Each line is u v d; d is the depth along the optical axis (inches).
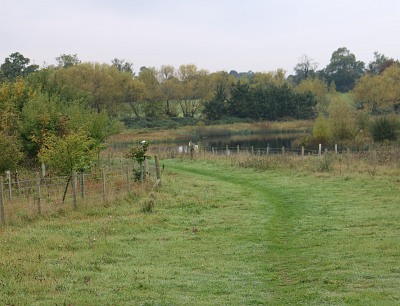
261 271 510.6
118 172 1127.0
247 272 506.9
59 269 492.1
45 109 1216.8
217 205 915.4
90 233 670.5
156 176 1106.1
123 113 3892.7
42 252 561.6
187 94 4173.2
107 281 462.3
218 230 725.3
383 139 2007.9
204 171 1423.5
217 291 439.5
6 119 1130.7
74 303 392.5
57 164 839.1
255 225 756.6
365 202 866.1
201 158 1674.5
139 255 576.4
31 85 1592.0
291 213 841.5
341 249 574.6
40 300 400.2
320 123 2145.7
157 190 1012.5
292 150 2202.3
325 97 4537.4
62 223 713.6
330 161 1302.9
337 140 2100.1
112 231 685.9
